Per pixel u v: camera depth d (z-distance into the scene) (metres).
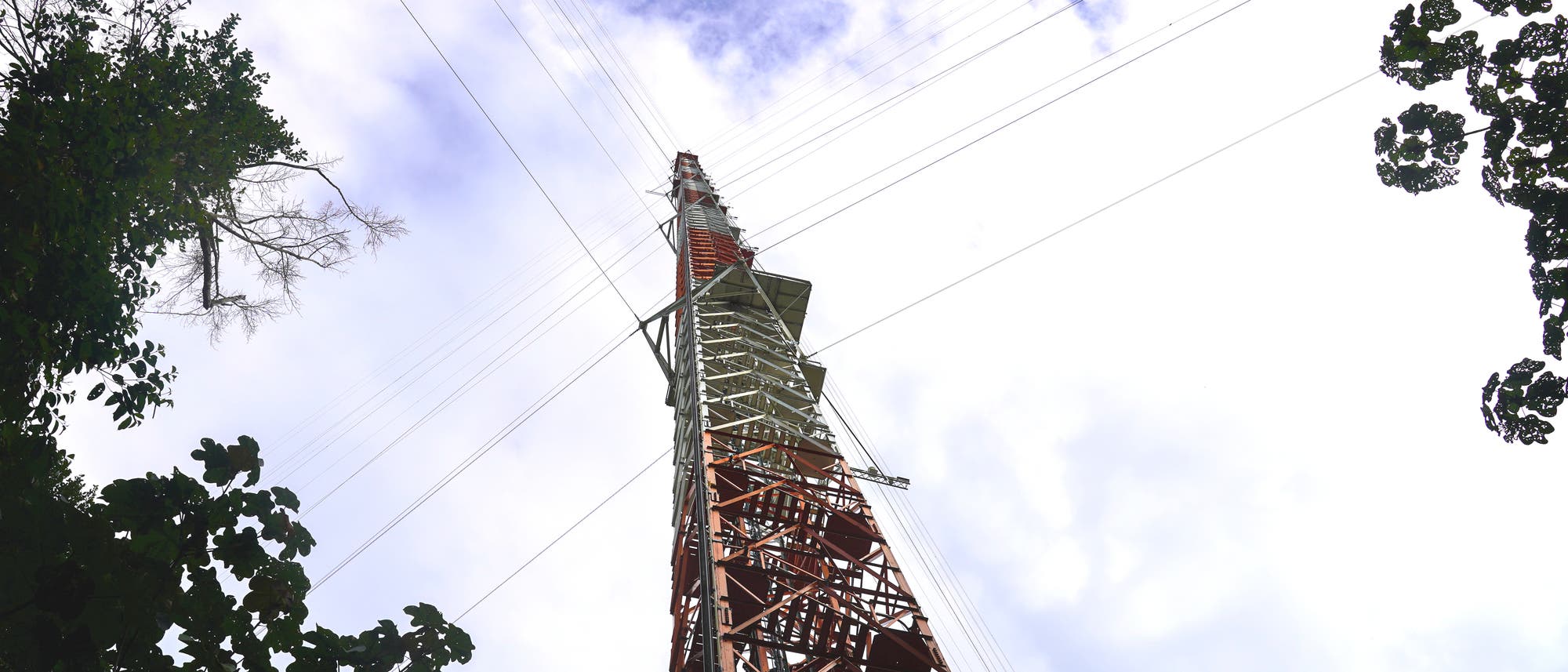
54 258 14.55
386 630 12.97
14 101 15.19
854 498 37.25
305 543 12.73
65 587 10.54
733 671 26.06
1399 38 11.88
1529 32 11.23
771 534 33.66
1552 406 10.68
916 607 30.84
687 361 48.28
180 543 11.95
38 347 14.00
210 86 23.50
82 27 18.73
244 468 12.52
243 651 12.06
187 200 21.30
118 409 15.34
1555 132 11.13
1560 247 10.90
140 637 11.25
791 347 51.03
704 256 61.12
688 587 33.91
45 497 11.11
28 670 10.37
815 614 30.45
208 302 24.56
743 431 42.75
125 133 17.22
